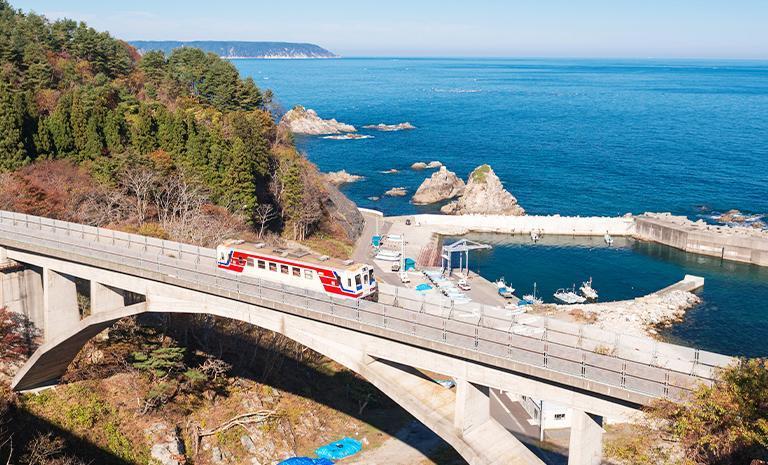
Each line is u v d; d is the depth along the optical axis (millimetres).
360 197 167750
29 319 60750
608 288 111125
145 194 86625
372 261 113625
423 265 116562
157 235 78188
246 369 71562
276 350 73562
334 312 44406
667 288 108625
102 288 56625
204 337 71562
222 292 48906
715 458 31094
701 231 129875
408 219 144000
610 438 50938
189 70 142375
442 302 49344
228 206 97188
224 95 131125
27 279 60219
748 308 101688
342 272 49625
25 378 57375
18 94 90062
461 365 39656
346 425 67625
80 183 85500
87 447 55969
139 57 169000
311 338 46531
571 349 38625
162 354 62000
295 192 107938
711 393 30875
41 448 52531
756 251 121938
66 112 93938
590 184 178125
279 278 53469
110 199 83875
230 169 98000
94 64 127250
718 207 155000
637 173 189500
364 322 42625
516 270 119500
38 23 125625
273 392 69562
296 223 108875
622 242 136500
